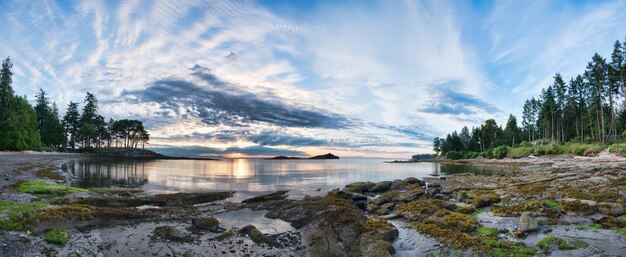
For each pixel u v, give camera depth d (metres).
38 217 12.53
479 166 73.75
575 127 99.81
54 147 102.75
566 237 12.23
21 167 37.03
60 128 102.56
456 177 39.50
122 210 15.80
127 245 11.89
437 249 12.11
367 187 30.12
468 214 16.56
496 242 12.00
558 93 94.62
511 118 129.75
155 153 130.25
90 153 108.88
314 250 12.38
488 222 14.84
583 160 55.62
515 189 23.14
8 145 71.06
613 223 13.11
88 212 14.31
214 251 12.01
